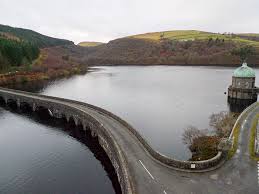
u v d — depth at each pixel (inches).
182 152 2162.9
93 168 1939.0
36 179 1782.7
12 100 4306.1
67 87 5482.3
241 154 1652.3
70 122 3009.4
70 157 2127.2
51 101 3282.5
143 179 1391.5
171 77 7150.6
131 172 1464.1
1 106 3909.9
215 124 2481.5
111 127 2222.0
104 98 4365.2
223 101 4020.7
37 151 2249.0
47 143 2427.4
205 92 4773.6
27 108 3747.5
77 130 2773.1
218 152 1632.6
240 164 1525.6
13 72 6402.6
